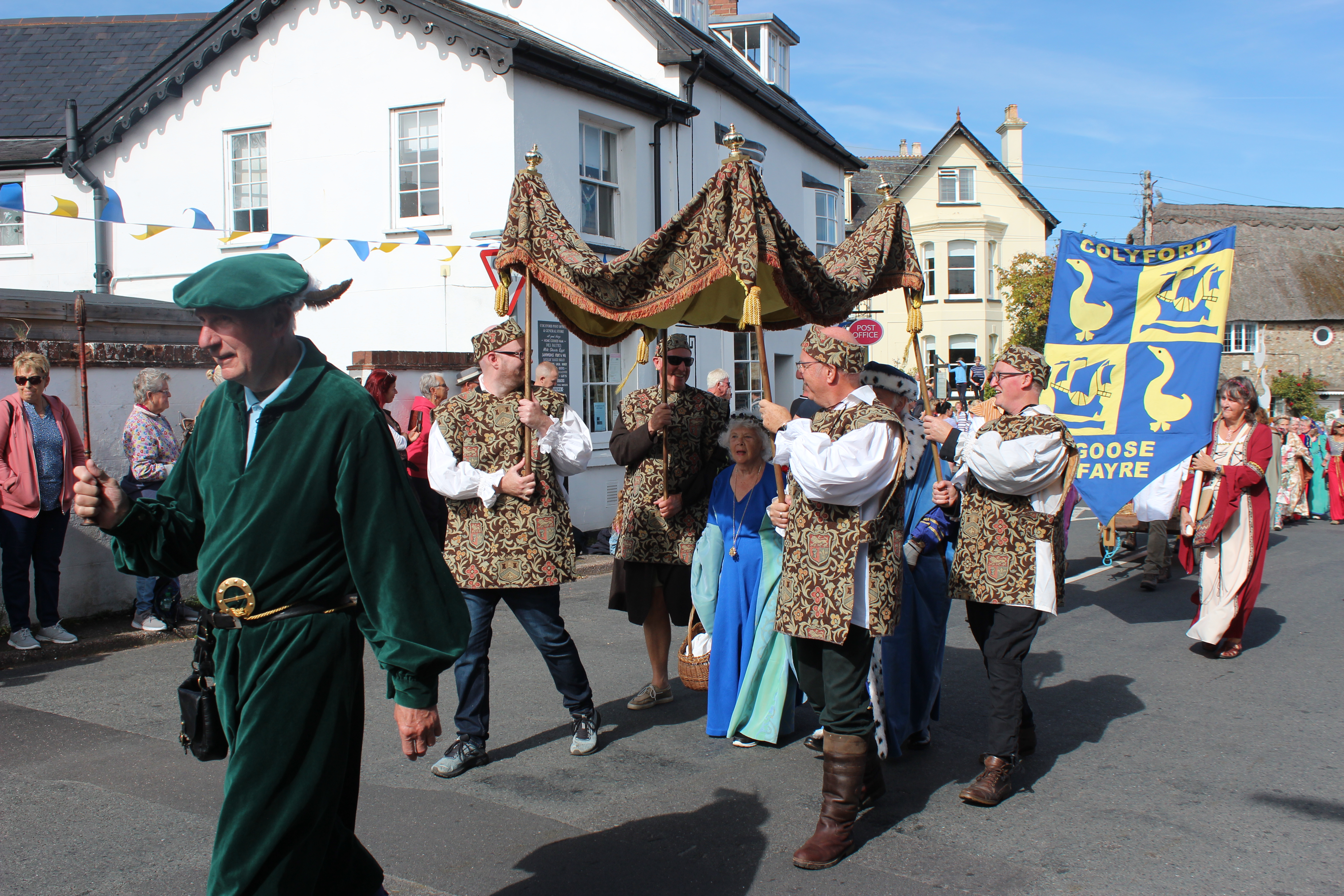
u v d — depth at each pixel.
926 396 4.31
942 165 30.58
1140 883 3.16
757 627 4.48
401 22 10.84
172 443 6.48
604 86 11.58
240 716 2.19
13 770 4.12
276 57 11.59
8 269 13.25
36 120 14.68
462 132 10.66
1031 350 3.94
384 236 11.09
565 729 4.73
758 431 4.52
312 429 2.19
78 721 4.77
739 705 4.48
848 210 20.92
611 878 3.21
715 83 13.78
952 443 4.20
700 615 4.70
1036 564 3.81
